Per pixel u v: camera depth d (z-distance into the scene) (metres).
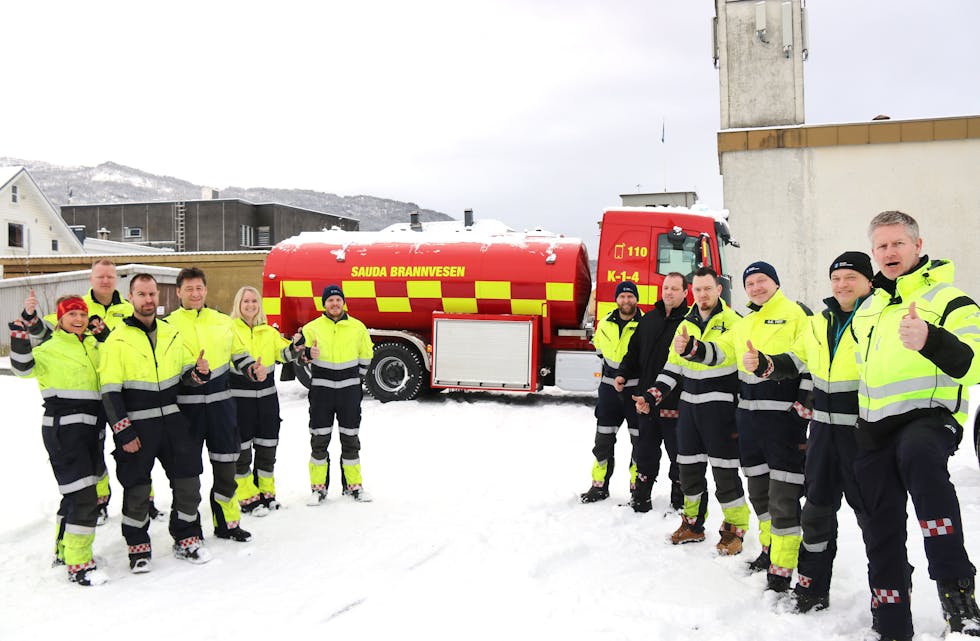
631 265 10.67
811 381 4.05
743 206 16.28
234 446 5.27
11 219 36.06
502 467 7.49
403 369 11.82
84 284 20.16
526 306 11.16
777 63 16.41
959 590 3.13
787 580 4.16
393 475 7.20
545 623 3.85
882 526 3.43
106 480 5.66
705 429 4.87
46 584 4.48
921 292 3.34
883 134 15.57
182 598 4.25
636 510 5.90
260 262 20.42
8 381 15.14
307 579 4.52
